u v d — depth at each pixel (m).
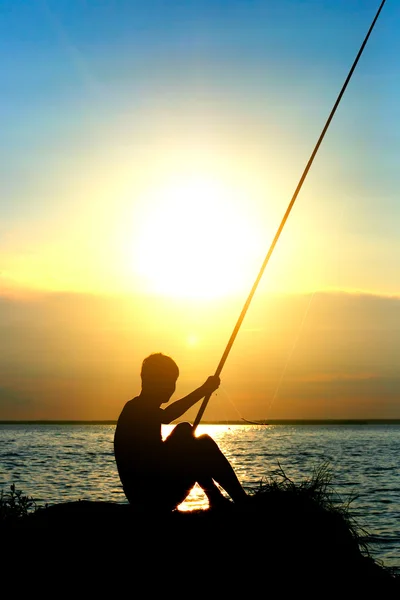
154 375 6.04
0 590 5.11
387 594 5.49
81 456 44.16
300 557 5.47
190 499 11.44
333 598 5.31
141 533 5.48
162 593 5.09
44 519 5.66
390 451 54.84
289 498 5.88
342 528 5.93
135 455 5.86
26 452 50.28
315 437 102.94
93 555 5.32
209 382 6.52
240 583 5.22
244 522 5.65
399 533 14.98
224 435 116.00
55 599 5.05
